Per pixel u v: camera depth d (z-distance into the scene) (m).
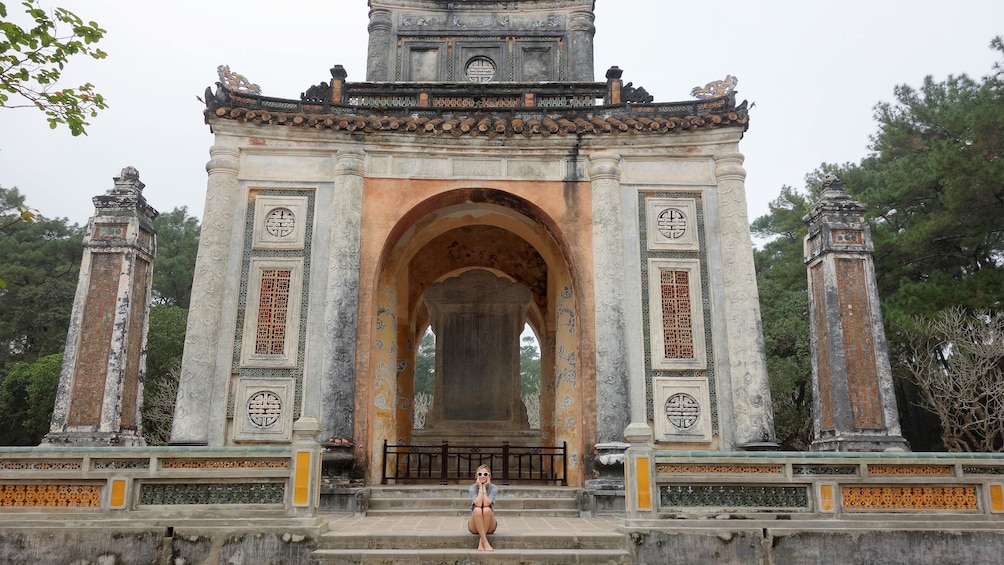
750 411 13.06
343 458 12.66
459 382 17.84
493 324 18.20
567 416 14.78
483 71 17.45
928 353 21.27
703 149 14.59
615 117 14.73
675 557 8.82
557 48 17.61
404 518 11.42
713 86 14.81
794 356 26.92
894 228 24.52
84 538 8.63
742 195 14.23
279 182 14.25
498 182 14.51
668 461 9.23
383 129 14.37
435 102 15.56
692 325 13.84
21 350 35.38
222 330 13.41
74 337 11.83
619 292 13.74
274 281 13.77
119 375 11.75
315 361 13.35
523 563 8.63
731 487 9.27
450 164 14.57
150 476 8.97
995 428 20.28
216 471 9.05
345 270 13.66
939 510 9.32
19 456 8.99
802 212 28.55
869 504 9.28
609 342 13.45
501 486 13.27
